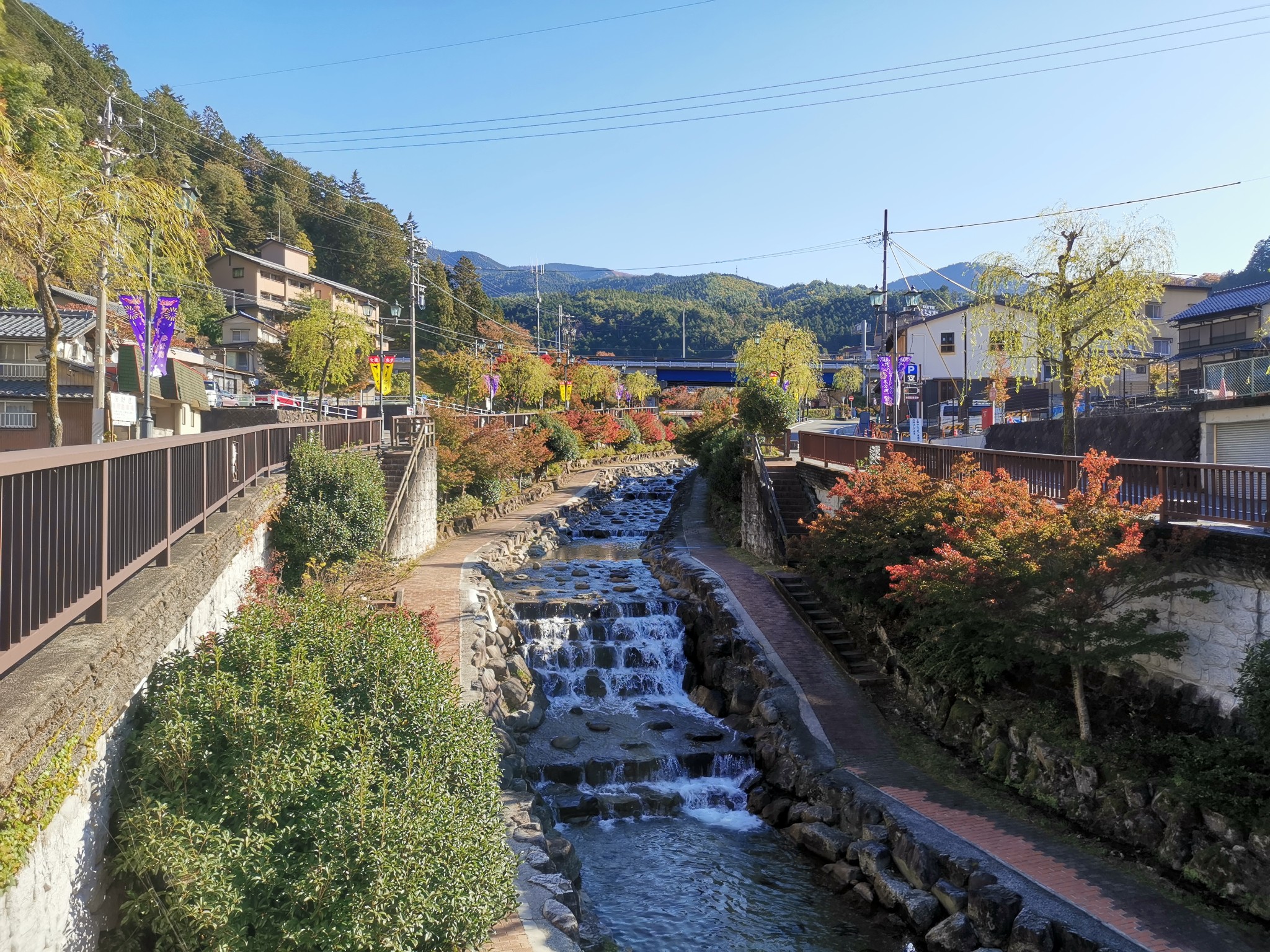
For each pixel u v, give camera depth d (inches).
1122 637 500.1
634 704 776.3
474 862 284.4
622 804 596.7
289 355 2208.4
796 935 456.8
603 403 3331.7
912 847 472.7
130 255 560.7
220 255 2979.8
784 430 1443.2
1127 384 2014.0
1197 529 494.0
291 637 328.8
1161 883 426.9
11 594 192.7
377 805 265.1
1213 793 436.5
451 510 1284.4
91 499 244.4
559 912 383.6
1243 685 446.0
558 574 1109.7
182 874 225.9
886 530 724.0
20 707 189.5
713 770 653.9
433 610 641.0
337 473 684.7
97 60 2925.7
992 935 412.2
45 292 518.3
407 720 315.3
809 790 575.8
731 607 877.8
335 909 242.7
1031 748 537.6
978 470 681.0
